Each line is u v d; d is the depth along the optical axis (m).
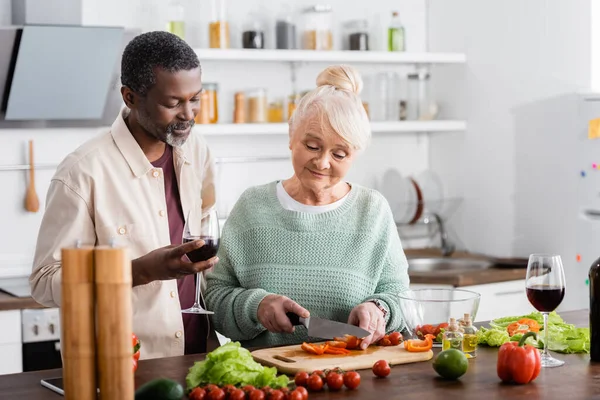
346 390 1.96
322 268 2.50
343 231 2.53
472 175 4.75
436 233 5.00
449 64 4.88
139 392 1.79
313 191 2.46
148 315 2.45
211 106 4.26
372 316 2.32
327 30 4.51
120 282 1.67
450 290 2.36
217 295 2.52
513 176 4.48
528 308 4.24
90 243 2.39
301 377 1.96
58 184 2.37
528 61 4.36
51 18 3.74
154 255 2.11
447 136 4.93
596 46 4.04
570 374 2.10
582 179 4.05
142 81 2.30
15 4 3.83
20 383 2.04
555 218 4.23
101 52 3.79
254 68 4.56
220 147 4.54
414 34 4.99
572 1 4.12
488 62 4.60
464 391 1.95
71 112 3.91
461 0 4.75
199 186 2.64
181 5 4.24
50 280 2.27
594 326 2.21
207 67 4.45
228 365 1.93
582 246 4.07
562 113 4.18
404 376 2.07
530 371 2.00
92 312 1.70
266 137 4.66
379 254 2.54
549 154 4.25
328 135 2.35
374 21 4.83
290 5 4.63
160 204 2.49
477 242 4.74
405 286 2.57
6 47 3.63
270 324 2.30
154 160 2.52
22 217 4.10
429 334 2.34
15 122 3.95
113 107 4.04
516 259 4.44
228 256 2.57
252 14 4.36
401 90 4.80
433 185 5.00
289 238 2.53
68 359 1.70
